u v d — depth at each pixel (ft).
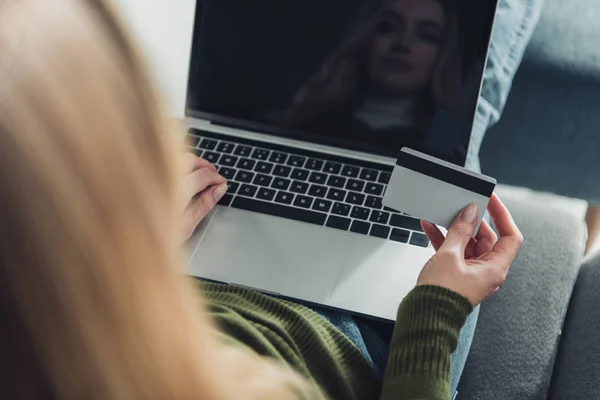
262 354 2.18
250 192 2.98
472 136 3.27
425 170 2.51
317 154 3.11
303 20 3.01
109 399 1.30
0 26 1.15
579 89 3.56
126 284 1.28
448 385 2.18
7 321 1.19
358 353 2.39
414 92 2.97
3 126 1.11
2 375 1.22
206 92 3.18
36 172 1.13
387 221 2.86
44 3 1.19
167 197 1.37
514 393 3.11
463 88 2.92
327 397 2.26
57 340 1.22
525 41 3.53
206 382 1.51
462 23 2.88
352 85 3.03
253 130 3.18
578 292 3.29
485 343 3.21
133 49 1.28
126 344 1.31
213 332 1.92
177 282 1.41
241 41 3.09
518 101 3.62
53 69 1.15
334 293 2.66
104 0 1.25
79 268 1.19
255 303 2.44
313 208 2.93
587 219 4.06
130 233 1.27
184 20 3.35
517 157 3.72
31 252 1.16
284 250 2.79
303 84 3.08
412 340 2.25
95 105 1.20
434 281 2.37
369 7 2.95
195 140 3.17
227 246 2.81
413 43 2.93
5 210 1.13
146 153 1.30
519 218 3.45
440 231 2.69
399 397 2.15
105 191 1.21
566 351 3.17
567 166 3.69
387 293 2.65
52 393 1.26
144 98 1.29
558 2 3.65
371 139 3.07
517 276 3.30
